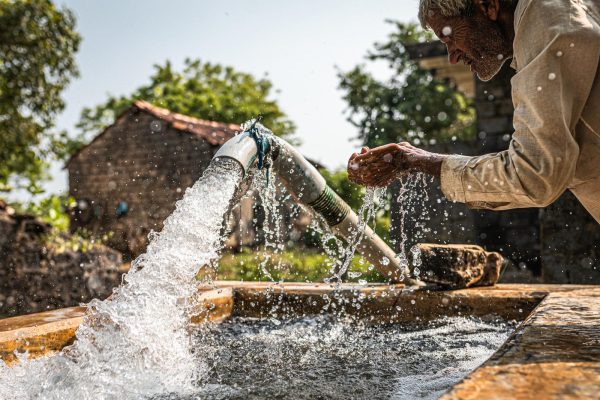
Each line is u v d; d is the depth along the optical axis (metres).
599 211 1.67
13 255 6.75
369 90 24.58
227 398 1.70
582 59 1.43
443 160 1.82
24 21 12.99
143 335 1.91
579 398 0.92
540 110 1.45
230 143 2.41
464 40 1.83
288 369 2.03
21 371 1.81
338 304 3.09
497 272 3.22
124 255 15.80
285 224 15.42
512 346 1.31
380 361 2.14
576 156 1.48
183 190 17.59
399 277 3.13
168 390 1.78
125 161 18.33
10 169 14.63
